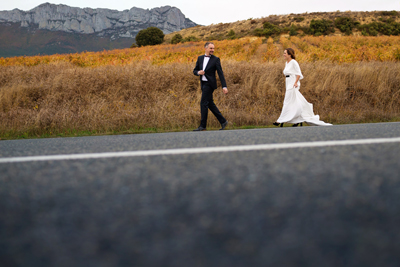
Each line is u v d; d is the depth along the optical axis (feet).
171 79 28.12
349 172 4.64
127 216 3.28
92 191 4.27
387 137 8.29
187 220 3.11
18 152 8.75
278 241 2.59
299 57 39.99
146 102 24.84
